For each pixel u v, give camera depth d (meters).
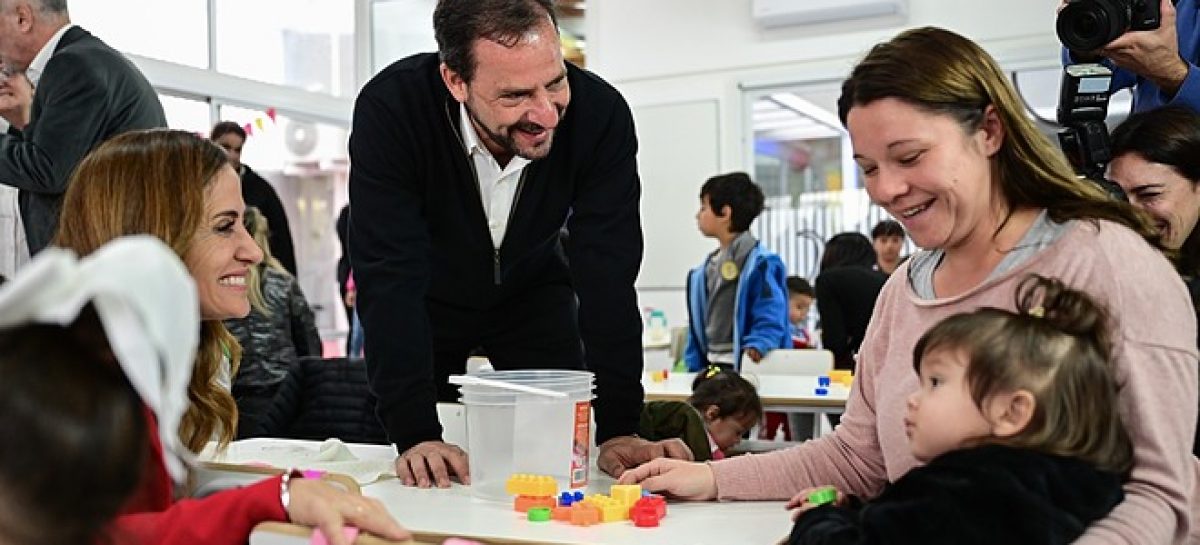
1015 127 1.16
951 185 1.13
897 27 5.96
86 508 0.74
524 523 1.25
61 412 0.72
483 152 1.81
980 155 1.16
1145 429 1.07
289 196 7.71
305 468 1.60
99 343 0.75
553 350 2.14
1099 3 1.60
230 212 1.46
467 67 1.59
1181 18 1.87
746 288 4.28
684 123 6.54
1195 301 1.42
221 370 1.69
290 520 1.08
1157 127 1.64
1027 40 5.67
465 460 1.55
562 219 1.91
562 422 1.41
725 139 6.43
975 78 1.13
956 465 1.03
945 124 1.12
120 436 0.75
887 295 1.37
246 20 6.31
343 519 1.06
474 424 1.41
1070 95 1.62
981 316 1.11
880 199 1.17
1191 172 1.62
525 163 1.82
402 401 1.66
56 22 2.54
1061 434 1.04
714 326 4.43
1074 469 1.02
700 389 2.98
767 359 4.17
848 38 6.08
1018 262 1.18
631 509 1.27
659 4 6.60
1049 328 1.07
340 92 7.18
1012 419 1.06
